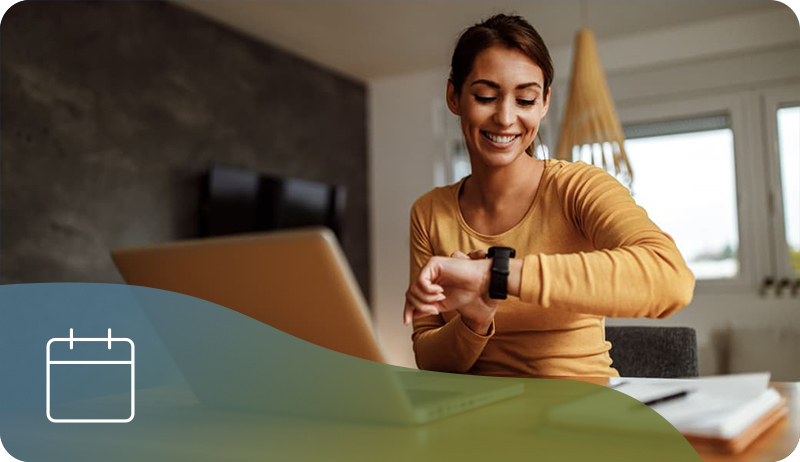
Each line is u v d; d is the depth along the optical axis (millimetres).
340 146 5047
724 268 4301
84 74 3166
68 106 3080
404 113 5277
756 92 4234
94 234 3174
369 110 5418
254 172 4062
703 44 4344
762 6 4082
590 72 2691
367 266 5305
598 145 2656
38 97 2949
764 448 514
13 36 2854
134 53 3439
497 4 3906
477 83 1092
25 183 2879
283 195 4234
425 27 4223
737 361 3701
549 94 1167
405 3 3855
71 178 3078
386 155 5340
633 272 778
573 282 773
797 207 4145
